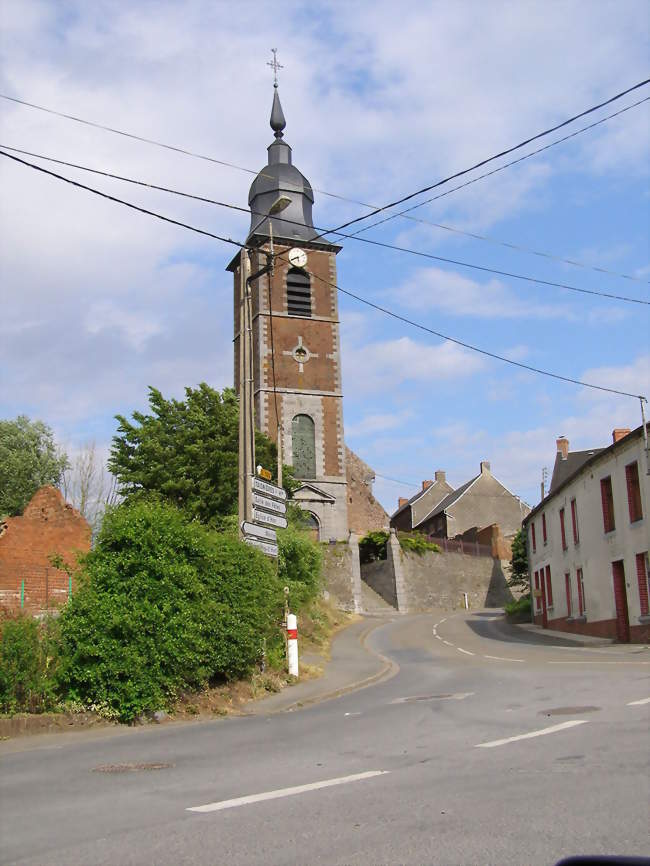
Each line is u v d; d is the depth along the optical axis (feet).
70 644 48.70
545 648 94.27
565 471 216.95
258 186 207.62
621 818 19.86
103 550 51.21
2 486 165.89
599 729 32.55
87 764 33.09
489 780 24.82
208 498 105.29
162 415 111.45
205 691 53.26
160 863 18.49
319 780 26.61
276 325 198.90
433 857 17.89
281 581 70.33
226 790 25.91
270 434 192.75
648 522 89.51
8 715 45.47
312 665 76.59
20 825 22.54
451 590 220.84
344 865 17.69
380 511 277.23
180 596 50.90
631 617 93.71
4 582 67.26
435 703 47.55
